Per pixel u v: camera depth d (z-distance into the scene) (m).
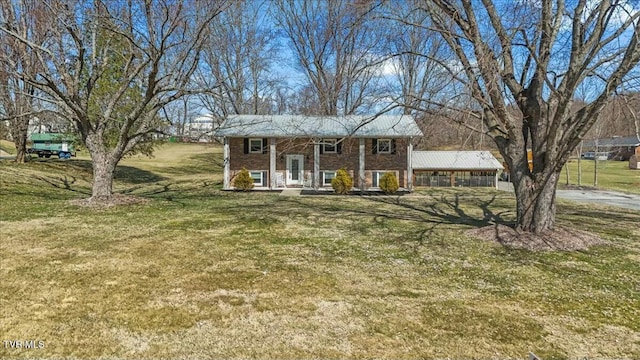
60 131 22.69
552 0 8.27
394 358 3.74
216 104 30.59
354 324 4.50
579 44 7.68
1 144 39.81
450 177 25.77
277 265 6.88
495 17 8.39
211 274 6.30
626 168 41.94
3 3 13.94
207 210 13.91
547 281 6.13
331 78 25.44
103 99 19.55
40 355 3.69
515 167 9.17
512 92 8.95
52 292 5.34
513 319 4.67
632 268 6.87
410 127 22.75
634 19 7.05
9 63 13.40
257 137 23.03
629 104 7.62
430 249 8.17
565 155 8.41
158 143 26.70
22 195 15.46
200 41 16.91
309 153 23.55
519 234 8.98
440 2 8.94
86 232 9.52
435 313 4.83
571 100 8.47
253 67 31.38
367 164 23.27
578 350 3.95
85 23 14.15
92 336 4.10
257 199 18.12
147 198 16.91
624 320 4.68
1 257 7.11
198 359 3.70
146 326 4.36
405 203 17.06
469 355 3.81
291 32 27.58
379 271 6.59
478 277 6.30
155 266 6.71
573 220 12.26
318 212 13.80
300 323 4.51
